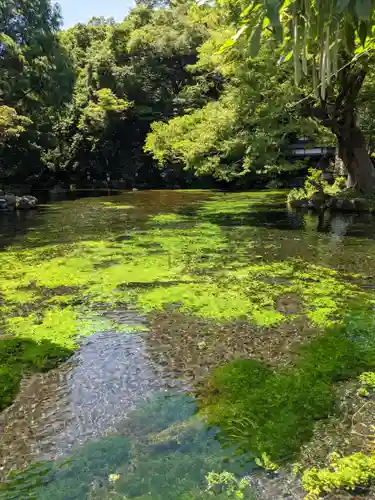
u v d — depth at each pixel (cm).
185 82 3150
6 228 1289
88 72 3466
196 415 350
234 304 584
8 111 1958
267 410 352
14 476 290
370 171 1493
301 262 800
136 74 3155
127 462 300
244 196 2119
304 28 171
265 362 429
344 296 609
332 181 2061
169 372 418
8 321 544
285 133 1459
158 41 3009
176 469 292
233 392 379
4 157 2867
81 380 407
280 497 265
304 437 318
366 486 269
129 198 2239
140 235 1114
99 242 1028
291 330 500
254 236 1064
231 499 265
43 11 2611
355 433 320
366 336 479
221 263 801
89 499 269
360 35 184
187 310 568
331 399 362
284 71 1189
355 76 1245
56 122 3369
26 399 379
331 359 429
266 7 148
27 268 791
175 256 863
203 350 460
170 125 1767
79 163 3394
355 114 1483
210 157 1680
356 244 945
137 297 622
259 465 292
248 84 1297
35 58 2562
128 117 3212
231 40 190
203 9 1404
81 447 317
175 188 2973
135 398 377
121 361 442
